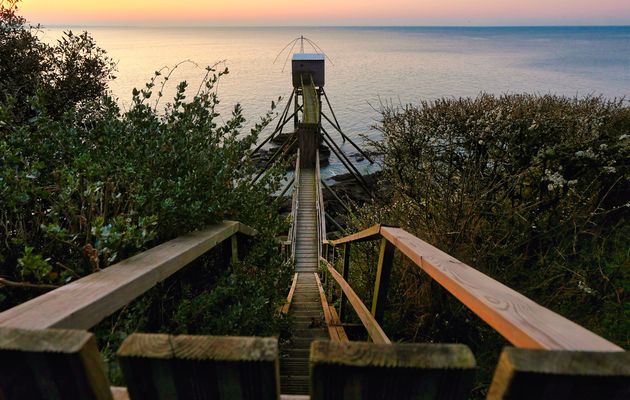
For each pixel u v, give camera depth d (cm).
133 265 142
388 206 546
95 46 627
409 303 328
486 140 452
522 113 454
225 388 64
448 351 61
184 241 195
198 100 300
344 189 1825
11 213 192
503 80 5922
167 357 62
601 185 394
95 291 112
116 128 255
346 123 3412
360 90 4962
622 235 368
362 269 464
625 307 287
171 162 263
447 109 522
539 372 55
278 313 347
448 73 7119
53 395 64
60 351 59
